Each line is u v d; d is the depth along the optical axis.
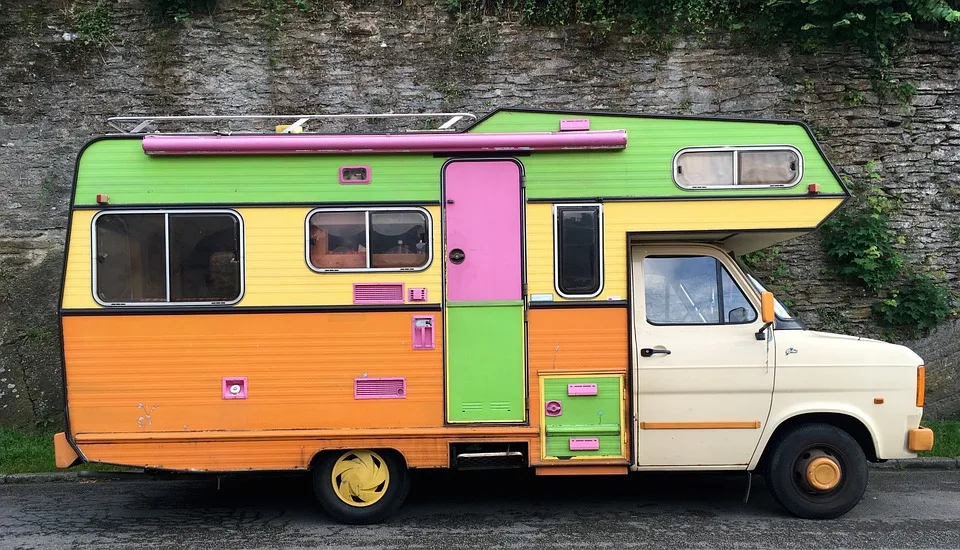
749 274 5.42
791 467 5.09
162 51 8.39
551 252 5.03
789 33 8.56
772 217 5.02
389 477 5.11
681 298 5.18
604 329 5.02
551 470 5.02
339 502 5.11
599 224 5.04
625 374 5.01
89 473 6.59
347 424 5.00
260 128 8.52
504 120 5.11
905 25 8.48
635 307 5.13
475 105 8.58
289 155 5.02
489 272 5.03
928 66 8.58
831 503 5.09
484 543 4.76
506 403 5.02
